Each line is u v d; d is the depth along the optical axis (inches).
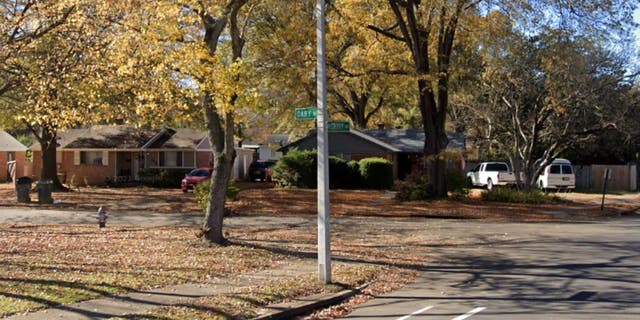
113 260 501.4
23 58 575.2
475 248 667.4
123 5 500.7
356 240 717.3
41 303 346.9
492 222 951.0
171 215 976.9
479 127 1437.0
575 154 2010.3
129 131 1825.8
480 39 1043.3
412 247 670.5
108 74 546.3
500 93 1302.9
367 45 1114.1
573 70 1156.5
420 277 503.5
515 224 922.1
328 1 941.2
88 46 550.3
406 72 1107.9
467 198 1235.9
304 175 1531.7
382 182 1535.4
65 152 1787.6
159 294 388.8
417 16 1049.5
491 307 384.2
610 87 1246.3
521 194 1238.9
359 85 1400.1
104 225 782.5
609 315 355.3
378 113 2271.2
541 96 1282.0
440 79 1114.1
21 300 350.0
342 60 1190.9
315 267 513.3
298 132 2239.2
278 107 1359.5
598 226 899.4
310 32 902.4
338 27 1027.9
